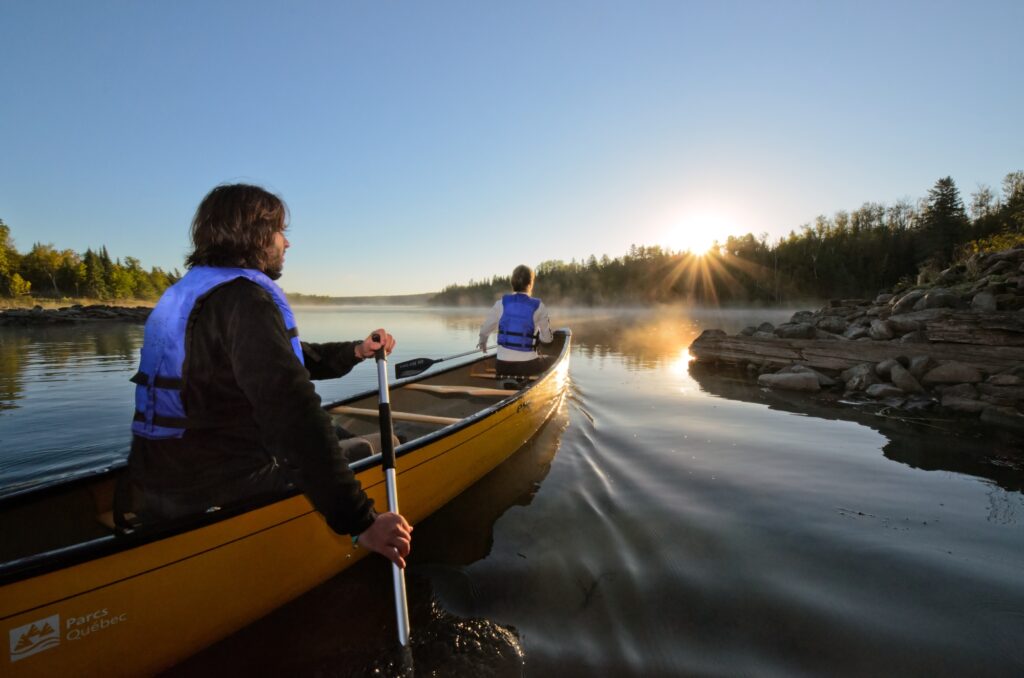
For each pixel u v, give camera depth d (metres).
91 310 30.97
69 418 5.25
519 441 4.04
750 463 3.66
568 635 1.80
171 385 1.44
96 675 1.44
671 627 1.83
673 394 6.29
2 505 1.82
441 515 2.81
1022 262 8.11
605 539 2.52
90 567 1.40
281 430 1.23
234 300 1.34
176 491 1.52
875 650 1.69
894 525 2.64
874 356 6.64
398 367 3.87
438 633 1.80
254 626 1.83
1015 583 2.09
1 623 1.27
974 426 4.64
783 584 2.10
